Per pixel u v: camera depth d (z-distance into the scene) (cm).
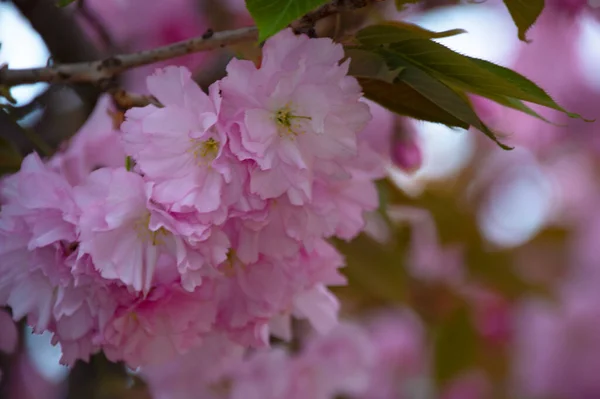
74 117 99
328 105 80
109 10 107
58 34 95
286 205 82
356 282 112
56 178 83
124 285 83
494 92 82
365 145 84
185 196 80
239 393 104
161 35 108
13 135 93
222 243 81
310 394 106
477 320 145
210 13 109
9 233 83
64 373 112
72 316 83
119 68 85
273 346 106
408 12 99
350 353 108
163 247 82
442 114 83
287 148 81
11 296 83
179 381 103
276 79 80
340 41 82
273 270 84
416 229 133
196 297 83
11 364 109
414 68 82
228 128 80
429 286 135
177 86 81
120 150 87
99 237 81
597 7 110
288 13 77
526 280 138
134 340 84
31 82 85
